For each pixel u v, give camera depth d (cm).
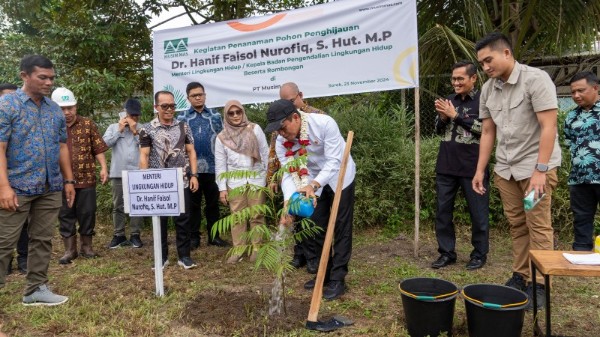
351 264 501
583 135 429
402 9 502
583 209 439
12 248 370
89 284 447
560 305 378
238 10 996
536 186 331
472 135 458
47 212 388
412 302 310
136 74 1031
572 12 748
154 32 627
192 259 530
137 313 364
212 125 553
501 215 613
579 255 300
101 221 738
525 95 351
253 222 512
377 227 652
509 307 287
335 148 364
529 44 818
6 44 874
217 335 329
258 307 372
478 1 749
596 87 423
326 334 327
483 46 357
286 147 362
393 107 732
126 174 405
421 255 532
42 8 994
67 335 338
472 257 479
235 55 587
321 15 538
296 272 479
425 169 635
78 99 817
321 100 881
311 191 334
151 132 484
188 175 500
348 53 529
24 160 365
